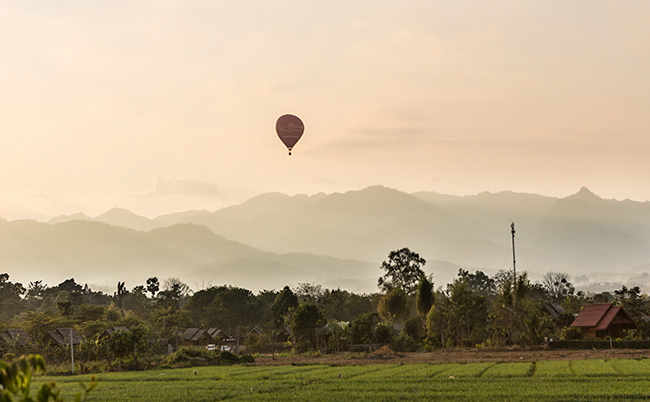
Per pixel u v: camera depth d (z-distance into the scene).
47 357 69.19
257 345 95.81
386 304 106.88
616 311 79.38
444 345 82.81
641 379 40.12
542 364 52.28
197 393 38.22
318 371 53.00
